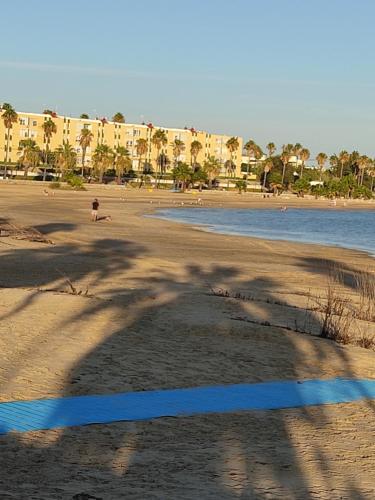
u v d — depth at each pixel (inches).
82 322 473.1
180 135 6525.6
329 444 268.5
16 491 201.8
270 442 266.2
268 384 357.4
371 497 215.2
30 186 4542.3
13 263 876.0
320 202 5841.5
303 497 210.8
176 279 845.2
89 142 5738.2
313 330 522.3
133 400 310.2
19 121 5595.5
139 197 4202.8
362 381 380.5
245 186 6220.5
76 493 202.8
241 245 1587.1
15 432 256.4
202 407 307.7
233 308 584.4
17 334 421.7
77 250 1159.0
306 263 1263.5
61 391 314.8
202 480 221.0
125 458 238.1
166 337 447.5
